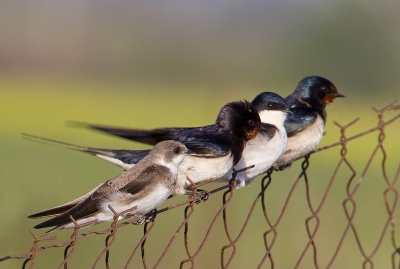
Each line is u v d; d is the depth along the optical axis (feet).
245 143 27.25
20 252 40.98
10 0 162.30
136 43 157.58
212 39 156.97
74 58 149.89
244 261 44.52
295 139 32.17
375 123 94.79
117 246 44.24
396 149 80.84
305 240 47.65
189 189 26.09
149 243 45.42
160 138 26.11
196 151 25.31
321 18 140.77
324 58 139.13
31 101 112.37
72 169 62.28
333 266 45.14
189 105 114.32
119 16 166.20
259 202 53.88
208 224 40.52
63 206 21.84
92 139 82.64
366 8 136.15
